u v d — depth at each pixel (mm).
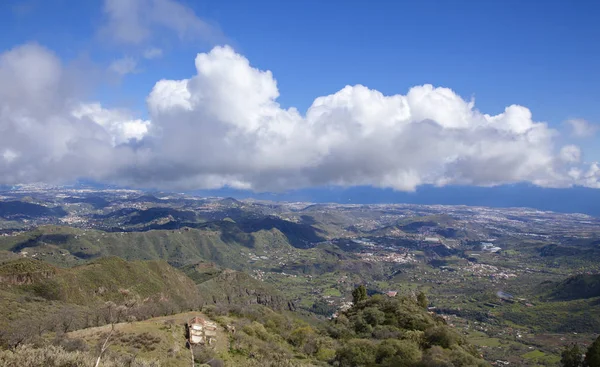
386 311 71438
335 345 56938
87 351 37281
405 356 48625
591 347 46156
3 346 37031
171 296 129375
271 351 51188
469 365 46969
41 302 79188
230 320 60062
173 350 43719
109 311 52938
